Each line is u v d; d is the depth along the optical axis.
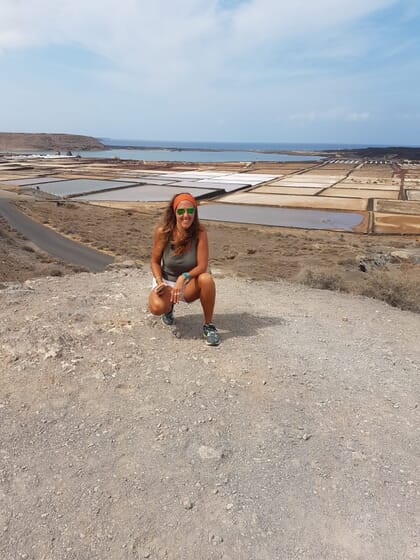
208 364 4.08
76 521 2.31
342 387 3.81
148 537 2.24
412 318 6.02
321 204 66.81
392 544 2.26
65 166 139.62
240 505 2.46
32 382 3.62
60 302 5.69
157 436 3.01
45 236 37.47
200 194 73.62
